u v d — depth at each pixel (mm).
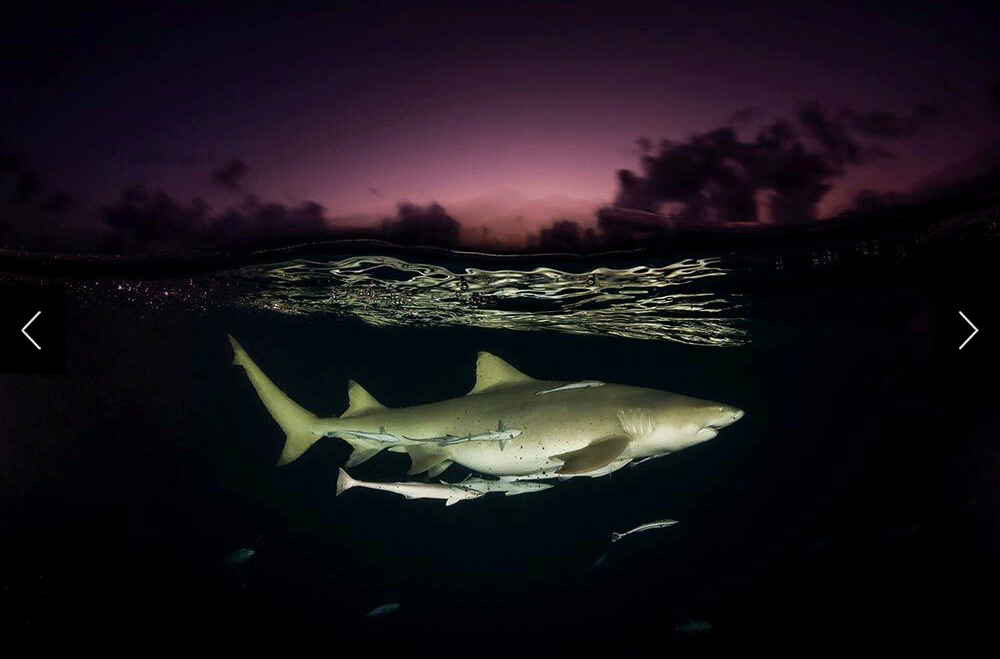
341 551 20969
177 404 27719
